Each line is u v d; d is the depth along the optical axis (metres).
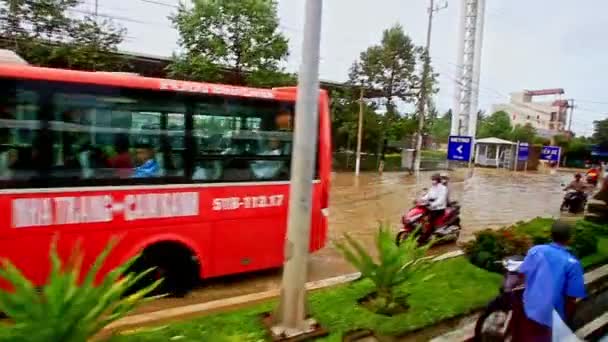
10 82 4.67
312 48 4.23
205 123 5.86
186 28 17.34
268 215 6.45
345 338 4.35
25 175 4.77
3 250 4.70
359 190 19.50
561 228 3.82
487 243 7.05
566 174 40.41
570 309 3.74
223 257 6.12
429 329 4.80
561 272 3.71
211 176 5.94
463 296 5.62
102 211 5.19
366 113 29.44
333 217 12.77
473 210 15.79
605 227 10.08
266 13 18.05
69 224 5.00
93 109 5.11
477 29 38.09
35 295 2.98
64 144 4.97
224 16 17.55
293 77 19.84
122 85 5.27
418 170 28.31
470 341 4.69
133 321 4.63
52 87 4.88
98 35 17.42
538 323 3.74
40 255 4.87
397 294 5.23
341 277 6.47
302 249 4.34
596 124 59.59
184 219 5.75
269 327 4.36
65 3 16.61
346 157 30.75
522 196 20.84
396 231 10.82
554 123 84.38
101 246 5.20
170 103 5.58
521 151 42.59
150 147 5.47
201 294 6.18
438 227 9.57
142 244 5.46
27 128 4.77
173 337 3.91
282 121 6.52
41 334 2.84
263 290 6.43
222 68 17.94
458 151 20.66
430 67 30.02
